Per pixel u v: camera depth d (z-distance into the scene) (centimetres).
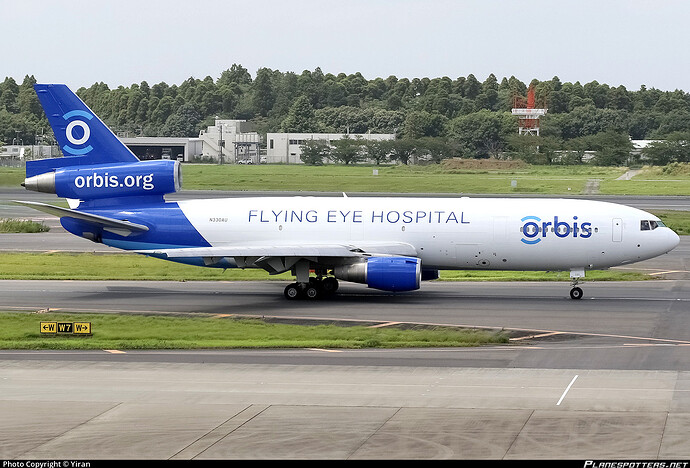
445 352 15938
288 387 13112
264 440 10575
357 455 10044
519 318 19650
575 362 15025
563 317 19762
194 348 16212
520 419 11388
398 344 16500
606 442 10425
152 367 14525
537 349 16212
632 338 17312
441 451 10162
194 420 11388
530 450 10169
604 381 13538
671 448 10200
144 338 17412
